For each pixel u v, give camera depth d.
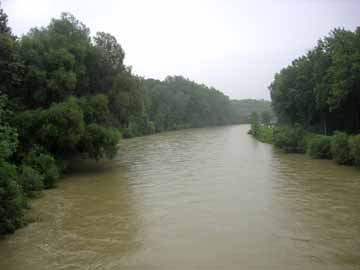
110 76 28.23
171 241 10.38
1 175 11.49
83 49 25.62
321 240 10.09
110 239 10.68
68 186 18.84
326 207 13.56
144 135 67.94
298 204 14.09
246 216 12.64
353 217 12.21
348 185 17.48
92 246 10.12
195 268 8.47
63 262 9.06
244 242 10.10
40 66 22.92
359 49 27.75
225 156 31.14
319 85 32.81
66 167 23.28
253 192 16.44
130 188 18.08
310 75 36.91
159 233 11.11
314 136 31.88
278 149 36.72
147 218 12.74
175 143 47.69
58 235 11.09
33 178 16.84
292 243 9.92
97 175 22.41
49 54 23.25
